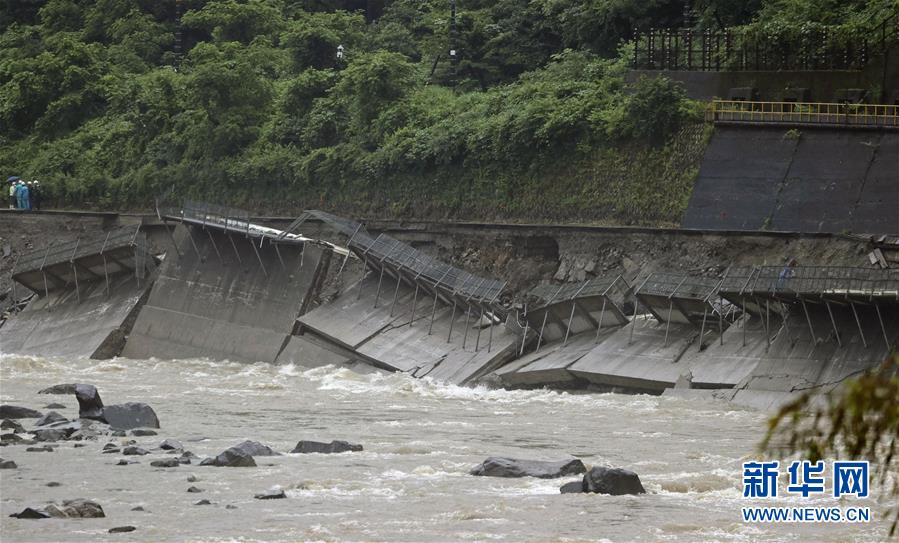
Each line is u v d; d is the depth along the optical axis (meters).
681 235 161.38
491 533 68.12
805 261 151.62
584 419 123.06
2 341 195.38
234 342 181.62
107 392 144.25
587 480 80.56
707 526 70.31
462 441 105.88
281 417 123.31
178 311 187.00
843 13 181.50
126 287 192.62
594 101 183.88
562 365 151.25
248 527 69.06
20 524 69.19
